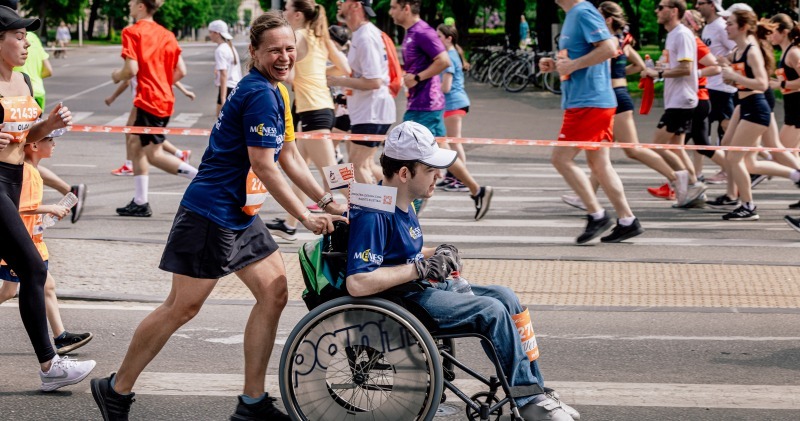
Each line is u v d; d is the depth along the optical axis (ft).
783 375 19.33
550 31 108.88
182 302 15.66
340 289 15.33
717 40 44.29
